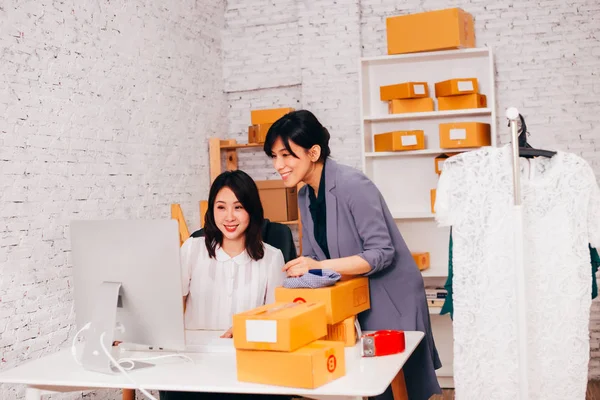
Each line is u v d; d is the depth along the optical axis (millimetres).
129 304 2545
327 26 5789
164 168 5055
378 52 5805
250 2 6098
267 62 6066
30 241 3646
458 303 2756
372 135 5730
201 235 3447
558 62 5461
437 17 5191
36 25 3744
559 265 2680
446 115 5379
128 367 2539
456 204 2752
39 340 3678
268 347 2211
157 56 4996
